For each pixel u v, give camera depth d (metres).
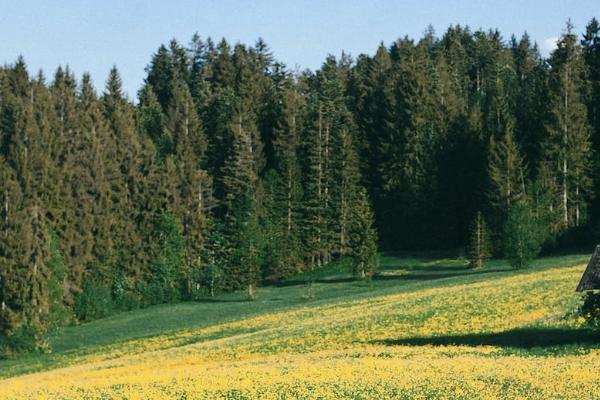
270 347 54.66
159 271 109.12
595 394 27.80
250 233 105.25
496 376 31.84
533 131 120.69
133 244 109.06
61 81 119.06
